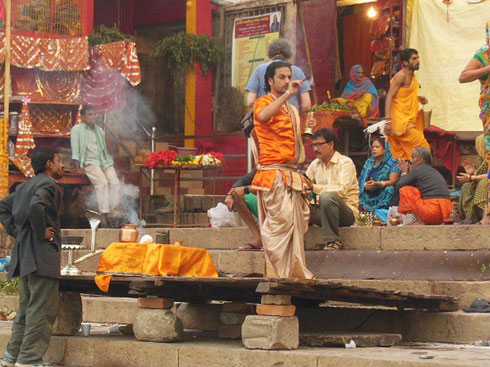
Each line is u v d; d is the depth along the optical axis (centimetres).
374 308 898
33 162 807
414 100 1344
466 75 981
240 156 1706
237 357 720
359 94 1683
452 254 902
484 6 1599
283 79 825
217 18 1995
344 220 992
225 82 1961
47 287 780
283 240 813
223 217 1234
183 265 830
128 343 798
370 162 1263
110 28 1905
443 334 818
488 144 980
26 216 774
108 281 803
